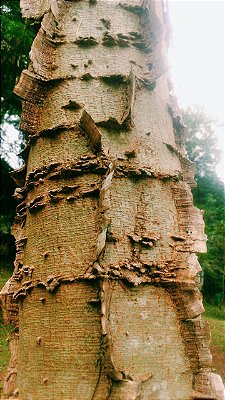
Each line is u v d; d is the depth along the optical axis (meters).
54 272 4.66
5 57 20.14
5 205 22.64
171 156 5.53
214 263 25.77
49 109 5.41
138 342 4.29
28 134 5.50
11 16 19.50
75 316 4.38
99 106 5.21
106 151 4.90
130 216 4.78
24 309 4.93
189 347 4.61
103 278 4.29
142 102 5.43
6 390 4.79
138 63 5.62
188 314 4.64
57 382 4.25
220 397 4.39
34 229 5.08
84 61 5.46
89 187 4.79
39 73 5.44
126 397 3.86
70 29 5.67
